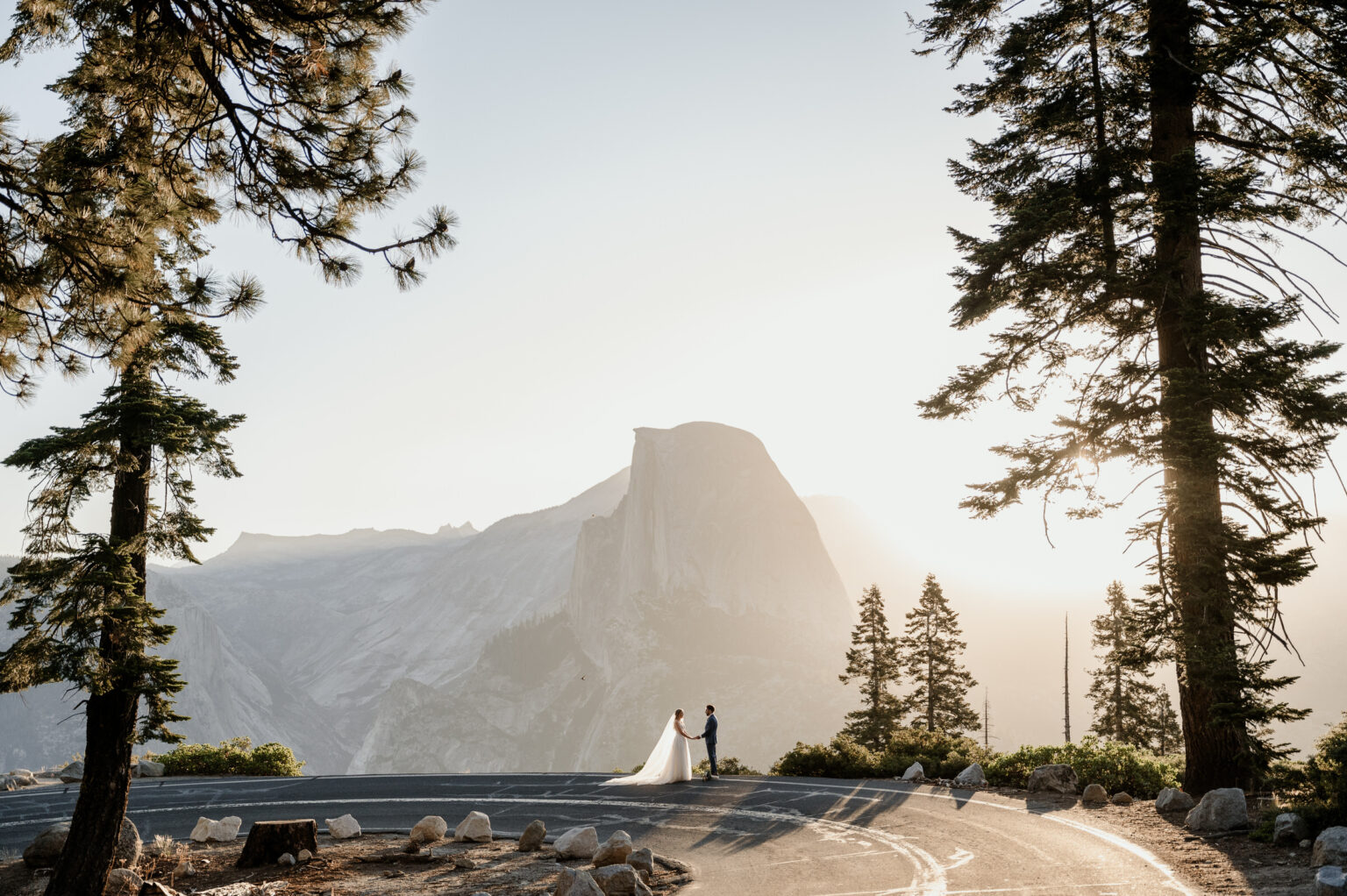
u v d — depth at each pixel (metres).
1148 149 19.02
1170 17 18.30
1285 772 14.78
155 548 13.29
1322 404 15.58
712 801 20.14
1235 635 16.64
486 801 21.47
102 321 8.30
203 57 8.01
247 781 26.42
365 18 8.16
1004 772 21.53
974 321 19.61
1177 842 13.16
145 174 8.31
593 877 12.05
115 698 12.75
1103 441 17.20
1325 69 17.45
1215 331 16.03
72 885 12.28
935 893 11.07
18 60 8.01
